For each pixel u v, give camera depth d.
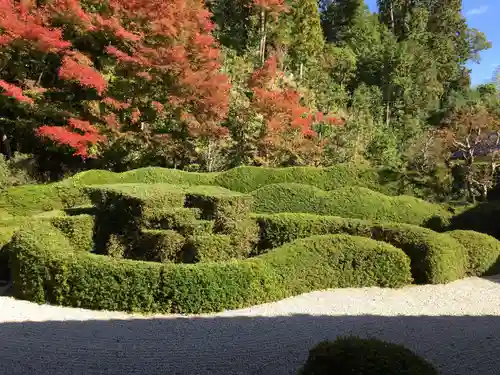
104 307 5.38
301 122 13.16
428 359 3.85
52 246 5.93
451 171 12.35
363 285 6.61
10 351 3.98
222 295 5.39
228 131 13.25
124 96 13.24
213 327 4.75
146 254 6.61
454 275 7.03
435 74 23.95
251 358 3.85
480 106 15.62
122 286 5.33
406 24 27.47
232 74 16.62
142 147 13.26
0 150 15.12
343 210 9.21
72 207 8.99
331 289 6.47
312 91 18.62
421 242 6.96
